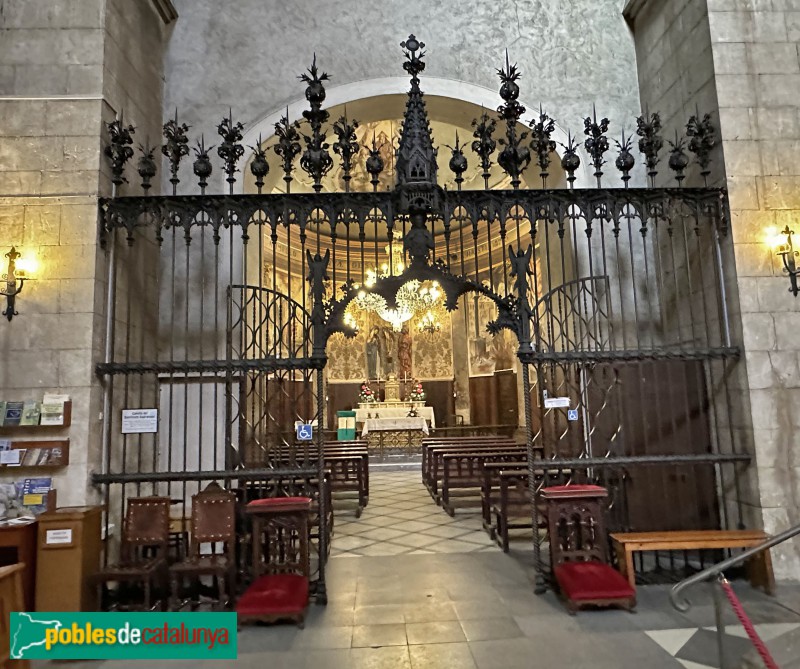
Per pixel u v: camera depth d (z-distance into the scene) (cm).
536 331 559
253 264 816
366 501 927
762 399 536
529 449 515
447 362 1761
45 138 553
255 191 799
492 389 1600
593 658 367
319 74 779
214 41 780
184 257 720
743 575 528
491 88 792
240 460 547
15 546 437
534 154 804
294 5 795
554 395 632
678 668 351
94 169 548
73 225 540
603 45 812
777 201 566
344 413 1156
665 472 617
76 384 520
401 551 639
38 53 568
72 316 529
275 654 383
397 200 530
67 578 436
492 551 635
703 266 608
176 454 689
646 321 741
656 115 581
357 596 493
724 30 596
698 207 571
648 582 517
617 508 616
